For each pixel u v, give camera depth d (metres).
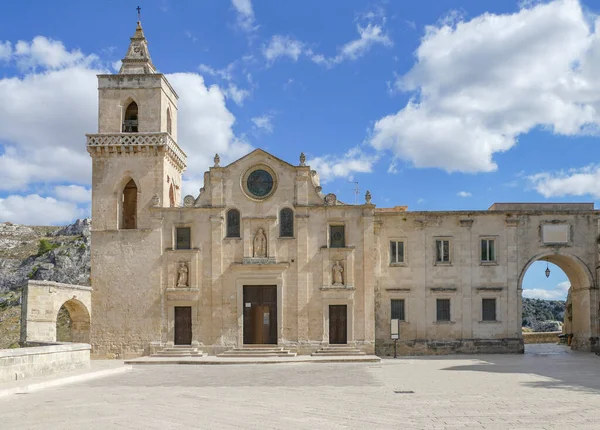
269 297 61.53
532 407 26.86
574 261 63.72
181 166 70.88
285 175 62.59
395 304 63.34
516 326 62.88
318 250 61.53
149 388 36.00
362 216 61.62
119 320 62.16
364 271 61.03
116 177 64.19
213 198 62.66
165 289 62.03
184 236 62.91
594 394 31.03
